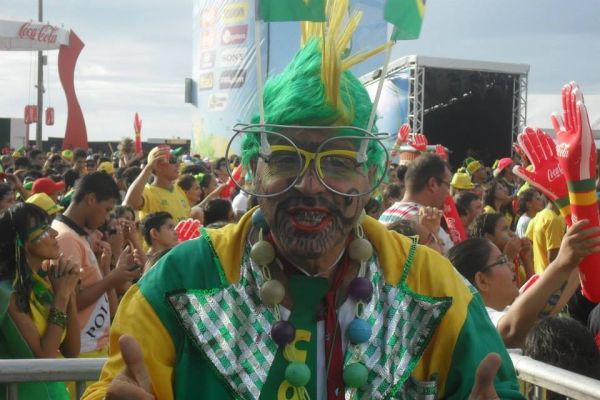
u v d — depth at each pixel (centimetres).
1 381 250
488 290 344
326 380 169
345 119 169
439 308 172
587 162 245
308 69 170
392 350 170
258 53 173
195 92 2659
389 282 176
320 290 173
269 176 170
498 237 529
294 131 169
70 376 253
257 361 167
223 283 172
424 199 484
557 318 281
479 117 1977
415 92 1669
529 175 266
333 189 167
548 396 246
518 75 1853
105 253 490
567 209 264
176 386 170
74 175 1073
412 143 864
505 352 179
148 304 171
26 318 329
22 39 2192
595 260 253
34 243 335
